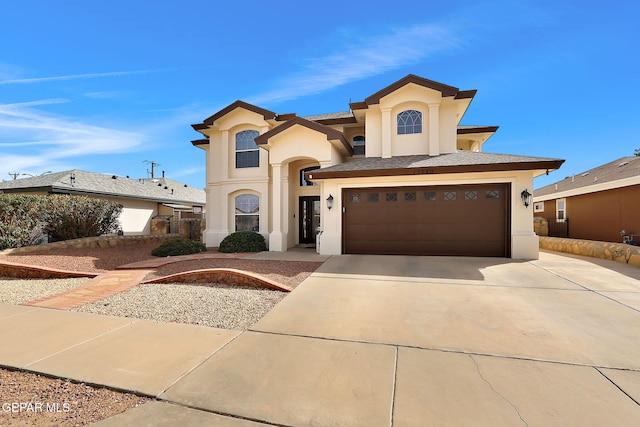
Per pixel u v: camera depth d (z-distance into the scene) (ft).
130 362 11.85
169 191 88.43
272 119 47.75
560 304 18.29
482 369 11.05
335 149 44.70
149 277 26.50
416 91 42.19
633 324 15.17
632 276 25.21
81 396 9.75
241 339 13.97
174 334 14.61
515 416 8.46
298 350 12.80
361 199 38.06
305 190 51.85
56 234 42.63
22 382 10.58
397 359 11.91
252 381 10.44
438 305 18.39
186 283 24.66
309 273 27.27
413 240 36.60
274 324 15.78
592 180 49.67
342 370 11.12
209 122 49.88
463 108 44.57
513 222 33.71
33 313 17.76
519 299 19.34
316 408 8.96
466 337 13.85
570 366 11.21
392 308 17.99
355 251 38.22
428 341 13.50
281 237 43.80
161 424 8.37
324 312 17.48
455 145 42.47
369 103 43.34
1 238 35.68
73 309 18.51
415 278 25.17
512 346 12.89
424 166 34.42
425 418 8.45
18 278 27.76
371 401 9.25
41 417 8.71
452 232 35.58
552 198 57.16
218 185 51.90
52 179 61.21
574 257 34.86
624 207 40.45
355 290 21.91
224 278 24.14
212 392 9.83
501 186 34.35
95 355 12.44
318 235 39.42
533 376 10.55
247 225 50.21
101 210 46.93
